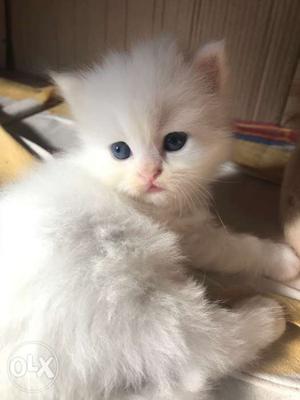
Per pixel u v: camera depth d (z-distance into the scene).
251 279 0.16
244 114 0.24
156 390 0.12
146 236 0.13
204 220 0.16
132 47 0.15
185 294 0.12
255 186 0.21
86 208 0.13
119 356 0.11
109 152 0.14
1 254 0.12
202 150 0.14
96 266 0.12
